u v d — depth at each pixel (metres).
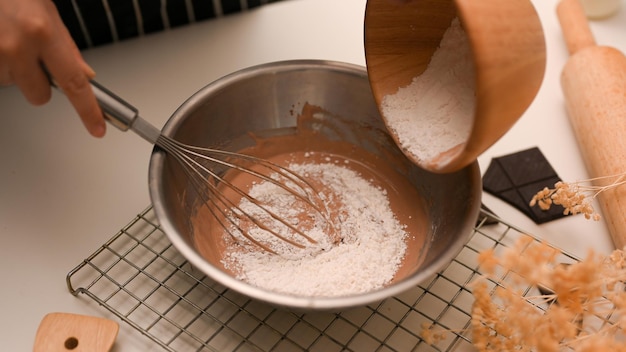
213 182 0.60
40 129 0.65
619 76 0.63
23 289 0.55
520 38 0.44
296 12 0.78
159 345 0.52
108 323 0.51
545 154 0.65
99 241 0.58
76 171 0.62
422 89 0.54
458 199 0.53
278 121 0.62
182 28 0.76
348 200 0.60
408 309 0.54
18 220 0.59
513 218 0.60
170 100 0.68
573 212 0.55
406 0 0.51
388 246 0.57
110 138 0.65
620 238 0.55
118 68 0.71
